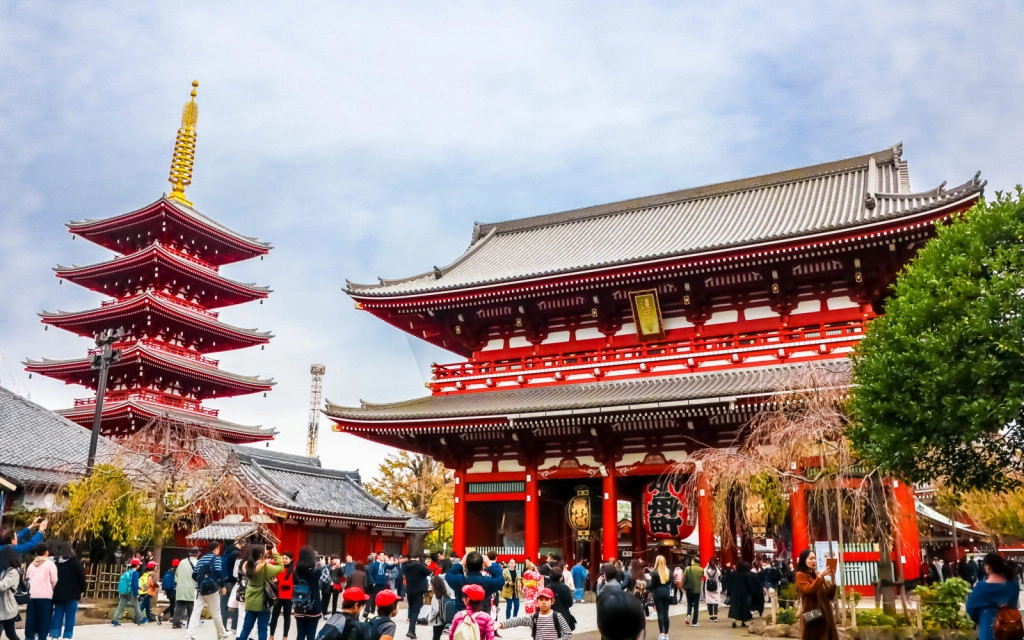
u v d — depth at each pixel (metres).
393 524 50.56
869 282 36.38
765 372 35.53
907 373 20.36
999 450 20.67
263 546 17.98
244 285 83.56
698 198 53.59
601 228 53.66
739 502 31.84
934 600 21.86
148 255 74.62
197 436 54.09
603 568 17.48
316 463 58.91
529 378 41.72
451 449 40.62
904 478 21.94
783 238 35.16
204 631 23.52
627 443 37.62
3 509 36.81
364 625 9.93
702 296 39.44
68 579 19.03
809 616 14.31
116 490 30.34
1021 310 18.94
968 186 31.72
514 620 12.27
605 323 41.78
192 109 89.44
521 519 39.09
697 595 26.80
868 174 46.75
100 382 35.34
